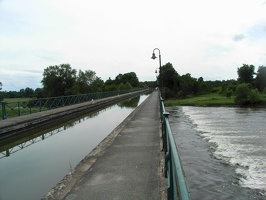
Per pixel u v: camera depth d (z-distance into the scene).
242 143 22.86
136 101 47.31
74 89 62.94
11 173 8.10
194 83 104.38
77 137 14.21
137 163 6.82
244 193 12.95
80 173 6.18
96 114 27.17
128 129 12.04
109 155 7.66
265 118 39.25
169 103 71.88
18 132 15.05
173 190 3.35
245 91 63.12
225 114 46.19
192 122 36.94
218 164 17.28
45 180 7.37
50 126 19.28
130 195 4.89
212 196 12.78
